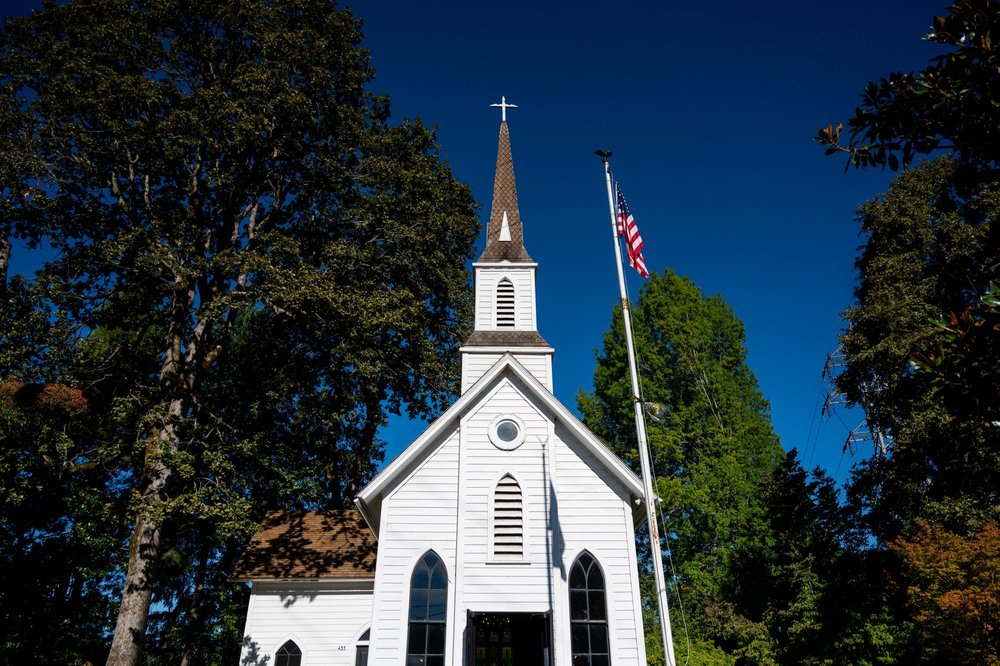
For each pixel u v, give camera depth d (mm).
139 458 24797
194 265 22781
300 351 29531
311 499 27094
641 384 40500
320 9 27750
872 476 30438
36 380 22797
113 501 24141
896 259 30984
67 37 25391
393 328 25578
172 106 24500
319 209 27703
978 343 7375
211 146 23938
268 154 26812
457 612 17250
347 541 24797
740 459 38719
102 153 24891
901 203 32094
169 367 24406
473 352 25688
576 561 18125
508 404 20047
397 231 26828
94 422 25562
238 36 26938
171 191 26844
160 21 26000
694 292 44125
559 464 19297
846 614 27422
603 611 17547
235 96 25625
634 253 17734
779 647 30422
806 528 33438
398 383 27625
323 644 22000
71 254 24984
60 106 23484
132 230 22438
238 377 28625
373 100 30578
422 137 31328
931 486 27625
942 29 7609
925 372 7680
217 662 30250
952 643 21250
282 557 23766
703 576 34000
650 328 43438
